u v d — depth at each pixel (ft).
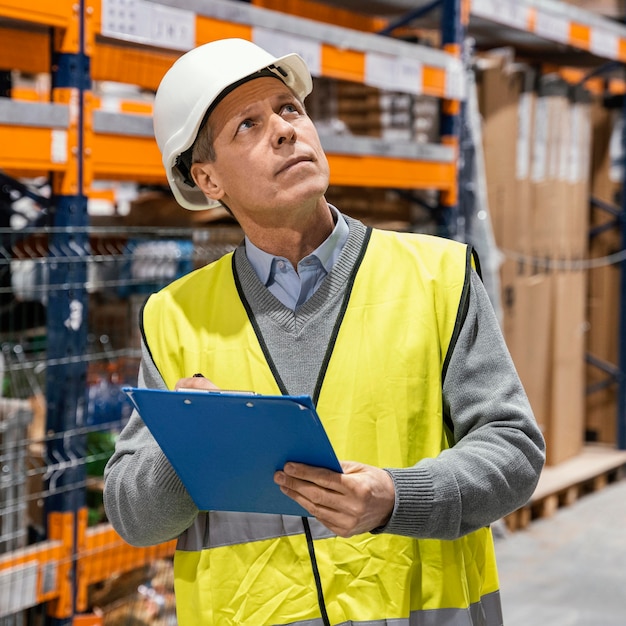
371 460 5.66
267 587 5.73
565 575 15.38
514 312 17.19
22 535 9.59
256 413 4.73
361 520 4.91
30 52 12.42
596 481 19.70
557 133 18.01
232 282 6.11
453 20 14.35
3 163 8.65
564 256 18.48
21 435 9.68
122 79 10.72
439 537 5.25
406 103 14.38
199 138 5.90
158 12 9.62
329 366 5.76
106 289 12.67
